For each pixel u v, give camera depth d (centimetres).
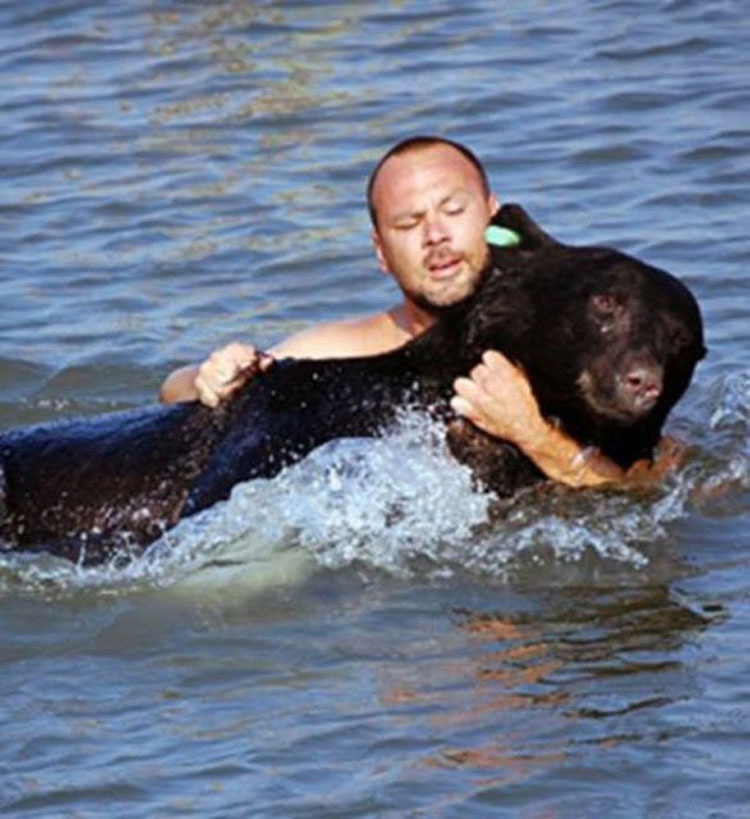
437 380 3100
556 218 4275
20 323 4006
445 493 3044
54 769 2453
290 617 2823
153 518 3091
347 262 4159
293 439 3081
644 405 2973
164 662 2719
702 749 2417
